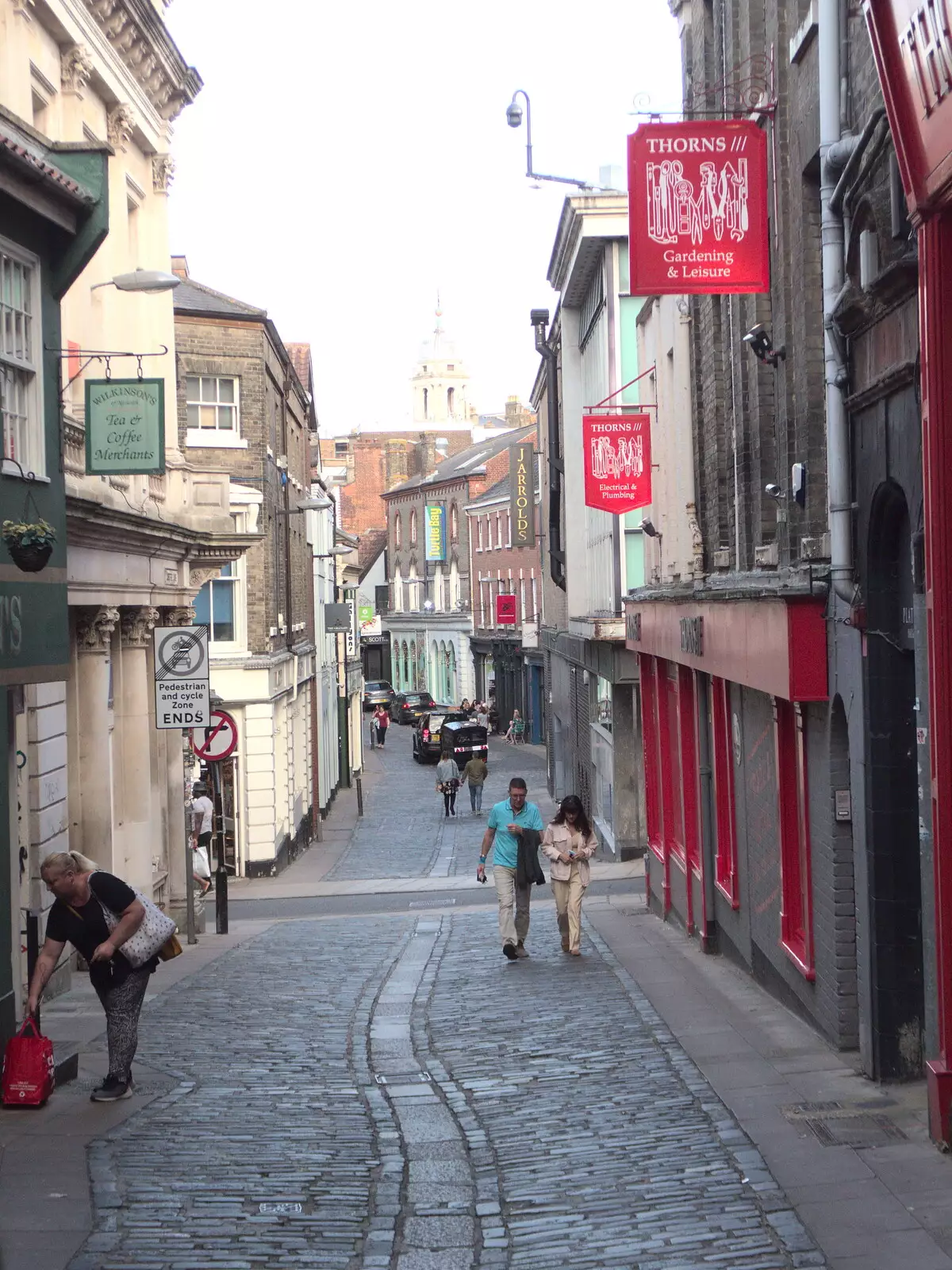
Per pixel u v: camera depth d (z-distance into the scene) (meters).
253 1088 9.98
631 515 29.30
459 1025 12.48
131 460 15.24
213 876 31.28
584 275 34.56
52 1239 6.66
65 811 15.23
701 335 17.56
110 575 17.83
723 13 15.12
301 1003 13.82
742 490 14.41
